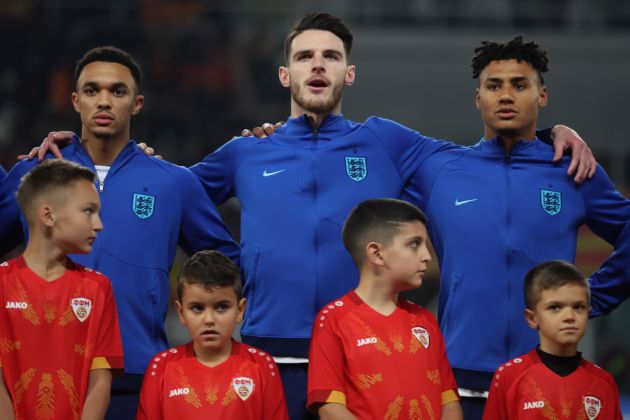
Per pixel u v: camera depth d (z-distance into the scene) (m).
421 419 13.42
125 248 15.97
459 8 63.75
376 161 16.75
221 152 17.23
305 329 15.73
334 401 13.45
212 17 62.62
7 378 13.30
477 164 16.72
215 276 13.69
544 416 14.20
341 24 16.91
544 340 14.52
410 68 62.69
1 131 58.56
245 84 61.50
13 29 61.00
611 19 62.88
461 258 16.12
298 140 16.77
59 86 60.00
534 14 63.38
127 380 15.54
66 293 13.71
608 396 14.43
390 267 13.79
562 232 16.33
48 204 13.57
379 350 13.61
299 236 16.00
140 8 62.41
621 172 60.50
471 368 15.67
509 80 16.27
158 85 60.62
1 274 13.62
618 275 17.11
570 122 61.72
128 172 16.47
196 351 14.06
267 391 13.95
